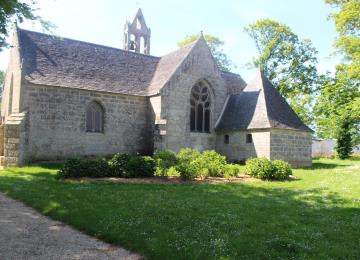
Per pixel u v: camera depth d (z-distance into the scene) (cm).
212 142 3134
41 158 2416
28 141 2355
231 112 3144
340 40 3128
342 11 3138
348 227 885
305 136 2964
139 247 720
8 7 1130
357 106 3353
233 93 3344
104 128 2709
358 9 3047
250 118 2895
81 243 762
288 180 1866
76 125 2573
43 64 2562
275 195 1378
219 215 984
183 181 1734
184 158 1998
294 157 2852
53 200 1174
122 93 2773
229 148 3023
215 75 3197
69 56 2778
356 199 1280
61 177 1723
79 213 991
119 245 752
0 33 1274
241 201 1226
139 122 2883
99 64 2903
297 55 4525
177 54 3209
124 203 1134
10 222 932
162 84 2883
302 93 4569
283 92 4550
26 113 2323
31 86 2392
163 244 722
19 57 2480
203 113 3136
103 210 1025
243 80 3800
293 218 971
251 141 2838
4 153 2208
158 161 1894
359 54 3012
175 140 2869
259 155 2748
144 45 4019
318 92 4428
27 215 1021
